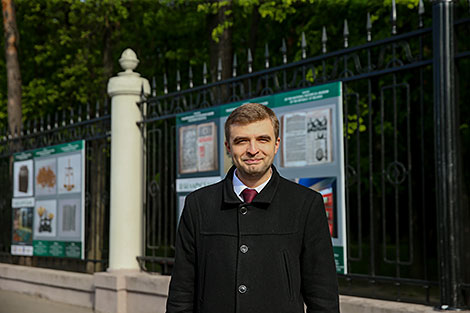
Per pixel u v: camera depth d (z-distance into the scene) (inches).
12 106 479.8
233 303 74.3
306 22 505.7
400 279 167.8
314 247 76.7
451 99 154.5
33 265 363.6
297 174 194.7
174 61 623.8
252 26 511.8
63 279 297.9
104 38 555.8
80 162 303.3
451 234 150.7
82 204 299.4
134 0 554.3
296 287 75.7
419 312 150.6
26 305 290.8
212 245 76.9
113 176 267.0
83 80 580.4
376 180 466.3
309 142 191.2
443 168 153.3
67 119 639.1
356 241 563.5
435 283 157.6
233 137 76.3
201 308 76.7
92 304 277.9
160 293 233.3
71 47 600.4
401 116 426.9
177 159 248.2
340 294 183.9
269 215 76.3
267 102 207.9
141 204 267.6
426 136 431.2
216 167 227.8
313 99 190.7
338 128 181.8
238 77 221.9
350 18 454.6
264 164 76.0
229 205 77.3
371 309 161.8
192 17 581.6
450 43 155.9
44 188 333.4
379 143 452.1
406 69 169.3
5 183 394.6
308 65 199.3
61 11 591.5
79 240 301.9
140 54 629.3
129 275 252.8
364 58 433.7
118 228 263.1
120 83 267.4
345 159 182.9
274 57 533.3
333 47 465.7
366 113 428.1
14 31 485.7
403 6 412.2
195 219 79.6
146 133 267.4
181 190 245.1
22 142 397.1
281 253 75.3
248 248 75.1
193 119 240.7
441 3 157.5
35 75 666.2
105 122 291.9
